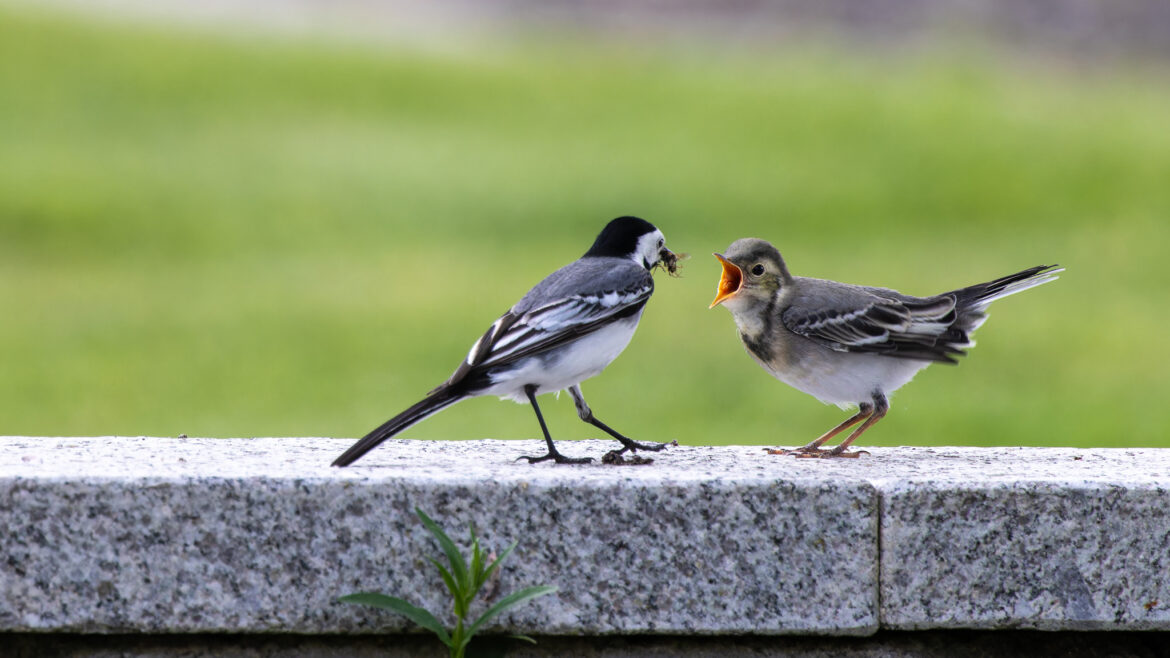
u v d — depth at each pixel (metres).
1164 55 62.41
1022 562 4.93
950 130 47.53
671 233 32.22
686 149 44.03
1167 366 19.25
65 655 5.10
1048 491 4.91
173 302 24.28
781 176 40.06
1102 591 4.93
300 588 4.88
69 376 18.30
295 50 57.31
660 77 57.75
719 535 4.91
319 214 33.81
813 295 6.74
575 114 49.75
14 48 51.59
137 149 40.88
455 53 61.03
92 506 4.80
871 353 6.55
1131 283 26.66
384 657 5.14
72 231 31.34
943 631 5.27
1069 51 62.81
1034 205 37.25
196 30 59.53
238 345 20.41
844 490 4.91
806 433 14.99
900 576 4.94
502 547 4.90
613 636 5.20
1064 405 16.81
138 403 16.58
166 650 5.11
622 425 15.33
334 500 4.86
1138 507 4.91
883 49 65.38
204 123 44.84
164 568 4.83
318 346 20.39
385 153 41.81
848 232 33.25
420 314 22.83
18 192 34.66
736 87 55.66
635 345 20.39
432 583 4.90
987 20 66.50
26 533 4.79
